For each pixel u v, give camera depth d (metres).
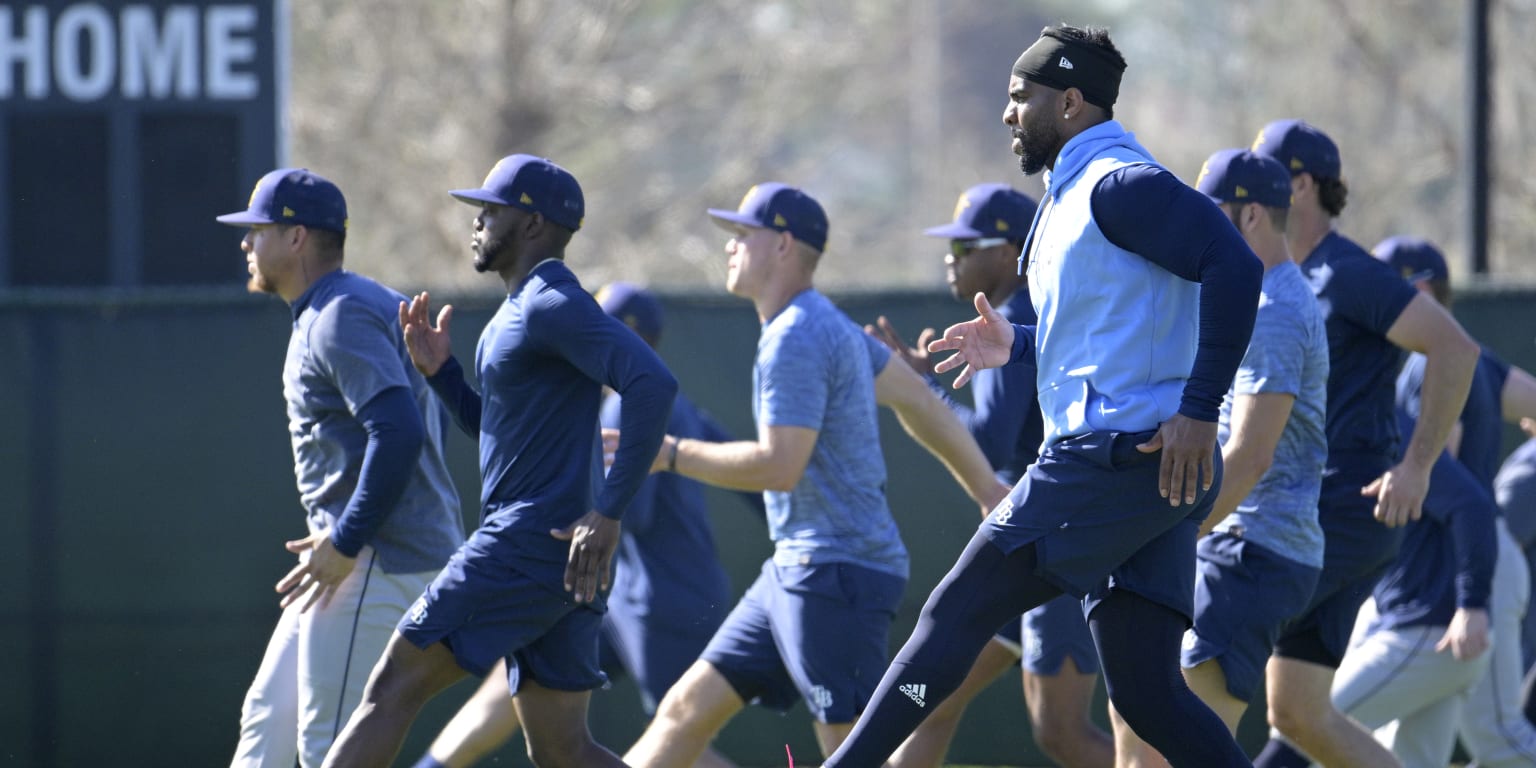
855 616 19.52
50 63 34.66
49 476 26.27
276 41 35.00
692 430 23.98
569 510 16.89
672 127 79.94
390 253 69.75
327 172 70.19
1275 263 18.00
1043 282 15.04
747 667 20.31
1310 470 18.30
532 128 70.75
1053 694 20.66
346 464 18.27
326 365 17.89
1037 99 15.16
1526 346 27.72
